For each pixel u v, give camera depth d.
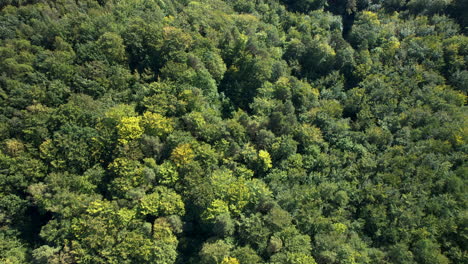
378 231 60.81
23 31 74.12
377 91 79.25
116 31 75.94
